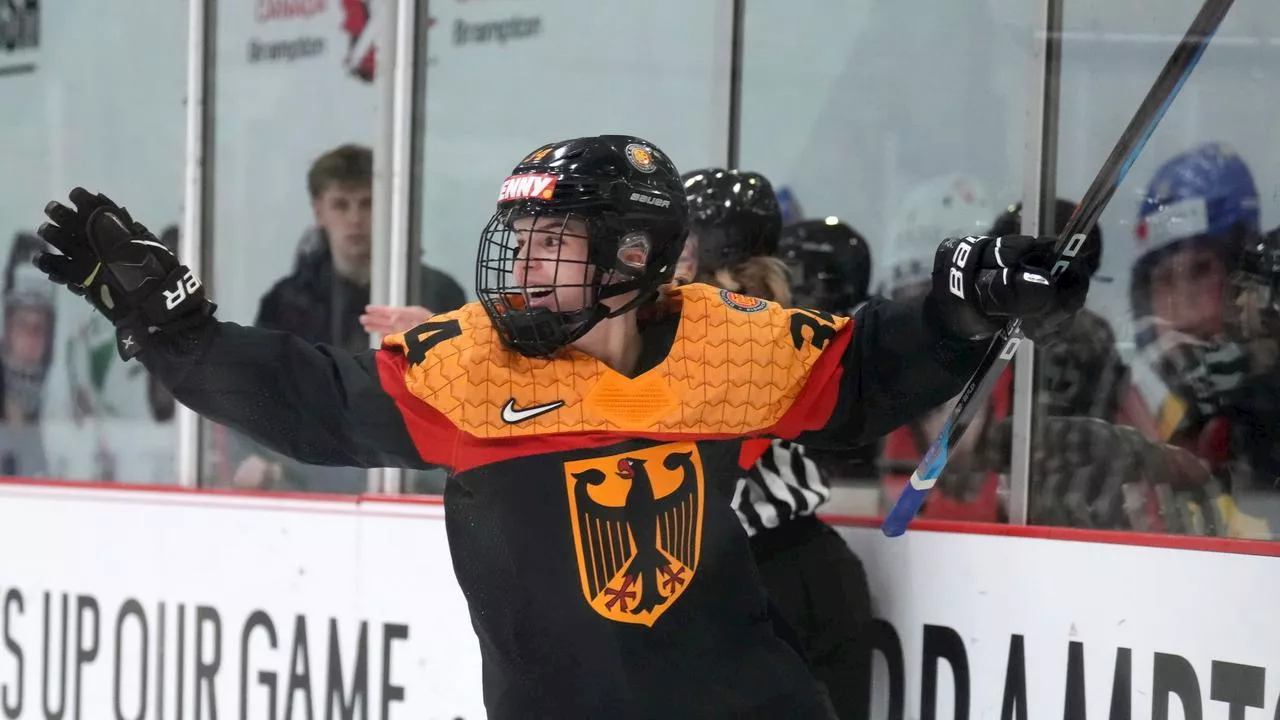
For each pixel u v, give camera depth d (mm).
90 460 10133
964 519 6664
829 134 8133
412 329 4461
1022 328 4195
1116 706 5617
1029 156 6805
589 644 4176
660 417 4309
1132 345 6309
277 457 8812
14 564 9391
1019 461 6457
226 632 8336
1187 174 6262
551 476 4266
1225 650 5352
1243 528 5914
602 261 4258
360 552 7746
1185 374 6133
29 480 9344
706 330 4418
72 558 9102
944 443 4625
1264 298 5961
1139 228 6367
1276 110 6023
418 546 7492
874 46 7887
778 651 4469
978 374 4445
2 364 10547
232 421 4309
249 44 9250
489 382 4273
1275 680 5234
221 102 9375
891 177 7863
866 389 4539
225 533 8359
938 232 7633
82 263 4094
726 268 6367
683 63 8672
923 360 4371
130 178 10258
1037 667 5832
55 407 10328
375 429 4320
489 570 4297
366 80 8828
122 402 9984
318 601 7930
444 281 8891
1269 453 5855
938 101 7629
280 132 9172
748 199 6371
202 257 9344
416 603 7504
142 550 8750
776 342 4441
